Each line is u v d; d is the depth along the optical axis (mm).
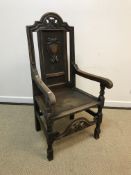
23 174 1135
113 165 1211
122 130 1603
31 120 1752
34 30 1294
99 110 1354
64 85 1544
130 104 2010
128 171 1163
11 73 1953
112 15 1658
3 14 1696
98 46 1787
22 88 2025
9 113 1877
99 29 1718
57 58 1445
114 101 2016
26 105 2061
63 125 1656
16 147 1375
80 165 1211
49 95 1004
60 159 1262
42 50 1363
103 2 1615
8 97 2076
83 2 1625
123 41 1750
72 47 1485
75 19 1690
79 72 1477
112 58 1828
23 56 1861
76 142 1437
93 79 1348
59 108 1192
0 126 1645
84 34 1745
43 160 1250
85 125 1317
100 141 1452
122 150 1353
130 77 1898
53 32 1380
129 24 1683
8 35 1779
